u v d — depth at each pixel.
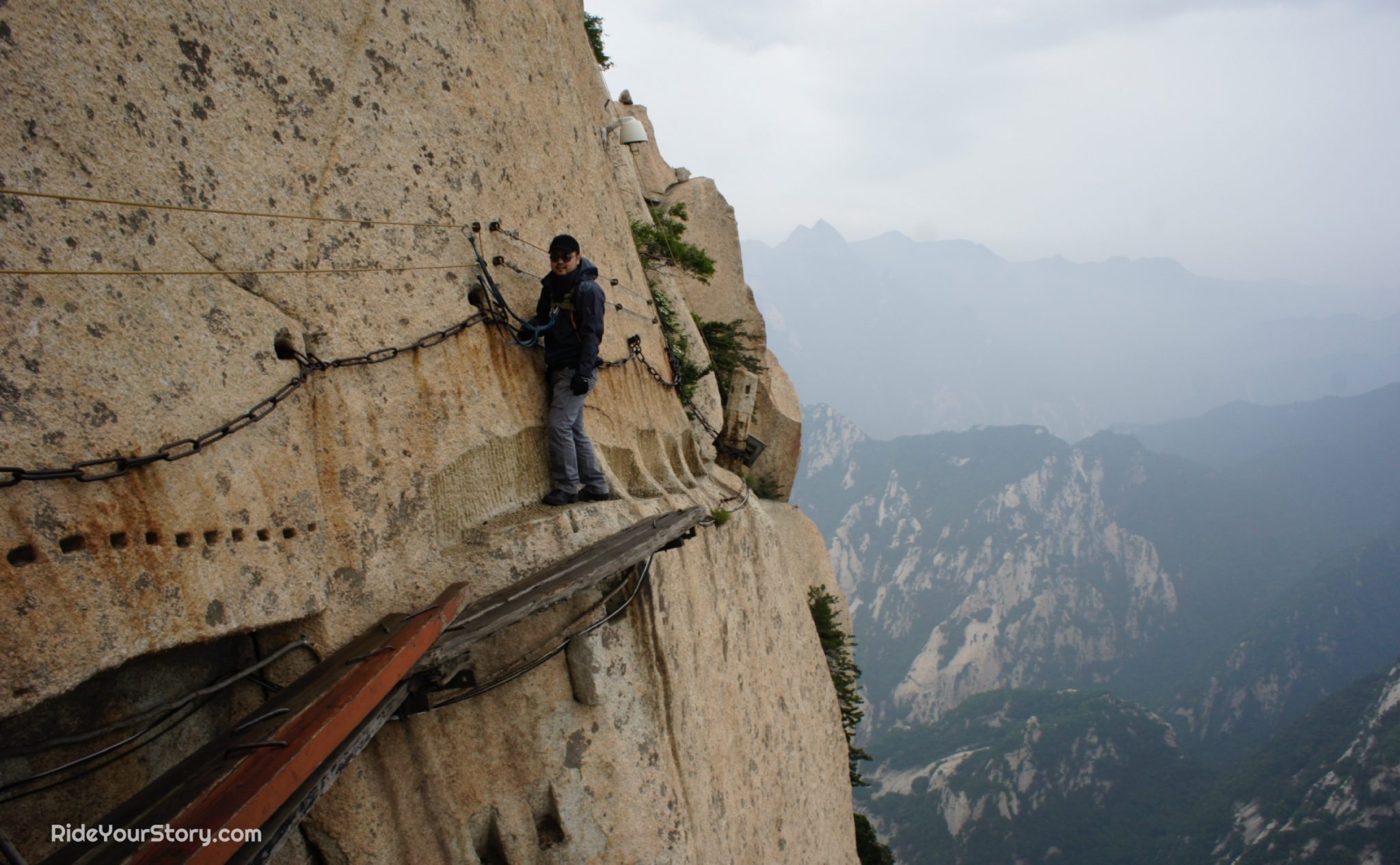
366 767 5.58
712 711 10.12
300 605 5.07
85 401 3.92
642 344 11.53
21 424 3.64
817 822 14.31
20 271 3.72
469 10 7.61
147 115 4.43
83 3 4.14
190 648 4.86
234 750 3.82
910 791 191.62
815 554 31.17
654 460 11.34
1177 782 182.75
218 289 4.74
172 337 4.41
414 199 6.51
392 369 6.04
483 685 6.40
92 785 4.35
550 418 7.82
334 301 5.61
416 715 5.96
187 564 4.33
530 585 6.12
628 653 7.79
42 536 3.66
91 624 3.81
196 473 4.45
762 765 12.04
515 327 7.61
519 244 7.97
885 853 28.83
